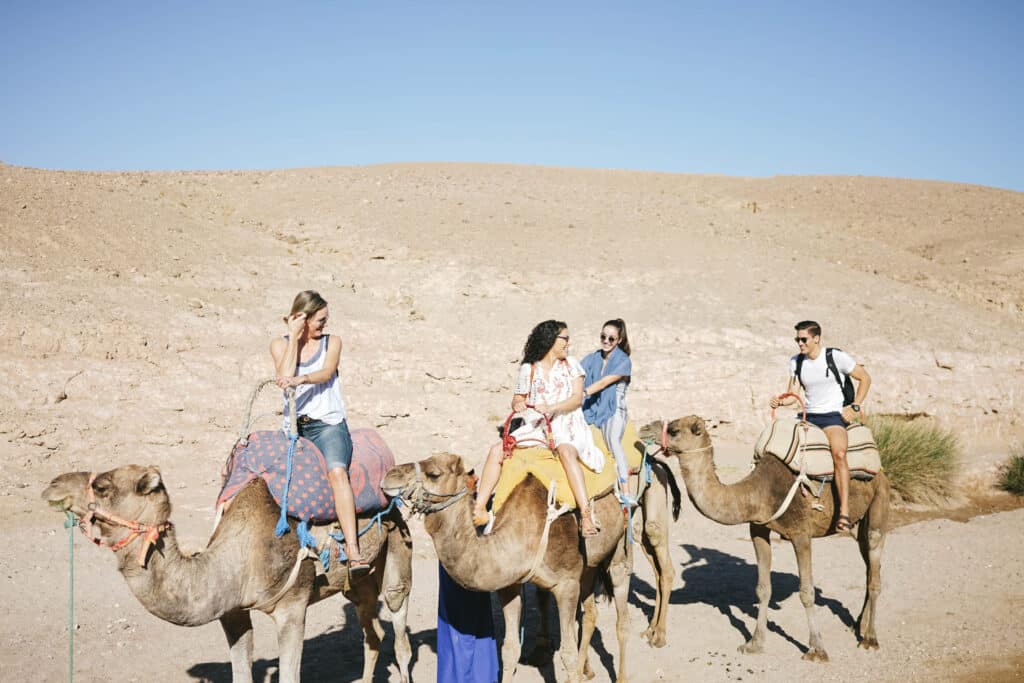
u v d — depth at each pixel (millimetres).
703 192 58312
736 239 34000
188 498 13078
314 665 7578
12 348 15414
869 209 51906
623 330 7723
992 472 17766
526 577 5742
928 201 52844
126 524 4727
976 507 16016
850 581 10578
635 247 29953
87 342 16297
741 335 22953
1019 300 30703
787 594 10070
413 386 18969
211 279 21375
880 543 8398
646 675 7523
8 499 12250
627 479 7359
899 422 17562
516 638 5867
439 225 29750
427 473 5379
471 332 21953
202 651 7828
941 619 9141
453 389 19188
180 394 16172
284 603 5547
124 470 4793
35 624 8289
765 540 8117
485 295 24781
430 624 8805
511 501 5859
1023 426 21578
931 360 22781
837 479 7840
